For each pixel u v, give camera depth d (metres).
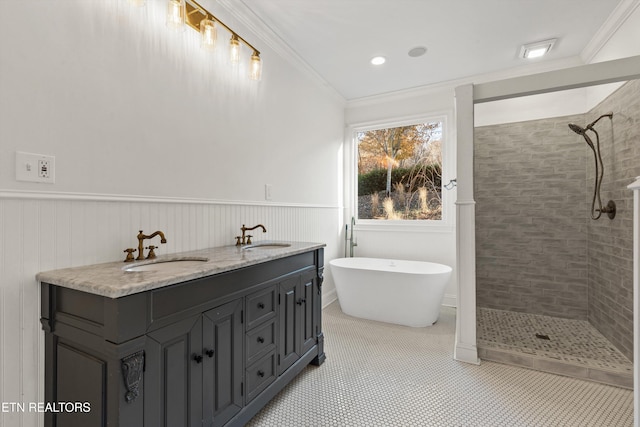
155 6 1.59
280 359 1.72
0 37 1.05
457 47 2.69
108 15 1.38
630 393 1.78
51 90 1.18
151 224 1.57
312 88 3.20
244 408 1.44
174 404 1.10
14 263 1.09
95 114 1.33
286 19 2.31
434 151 3.62
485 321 2.91
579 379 1.94
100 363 0.97
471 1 2.10
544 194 3.07
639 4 1.97
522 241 3.16
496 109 3.24
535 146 3.09
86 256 1.29
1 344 1.06
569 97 2.96
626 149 2.20
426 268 3.31
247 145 2.25
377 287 2.95
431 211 3.63
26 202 1.12
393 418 1.55
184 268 1.24
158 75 1.60
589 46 2.61
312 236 3.19
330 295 3.60
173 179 1.68
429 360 2.18
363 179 4.00
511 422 1.52
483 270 3.34
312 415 1.57
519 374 2.00
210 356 1.26
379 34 2.50
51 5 1.18
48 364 1.13
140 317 0.98
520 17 2.27
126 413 0.94
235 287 1.40
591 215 2.79
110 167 1.38
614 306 2.34
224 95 2.04
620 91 2.28
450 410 1.61
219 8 1.99
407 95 3.66
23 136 1.11
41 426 1.14
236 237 2.08
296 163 2.90
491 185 3.28
